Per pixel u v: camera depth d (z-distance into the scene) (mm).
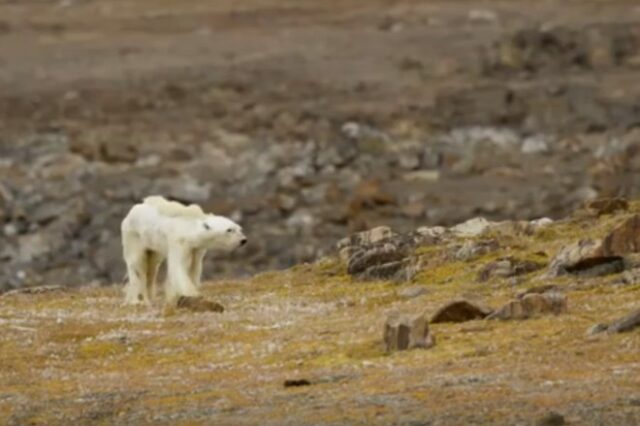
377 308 135750
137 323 134750
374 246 155500
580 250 136375
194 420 103438
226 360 121125
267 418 102062
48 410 109062
